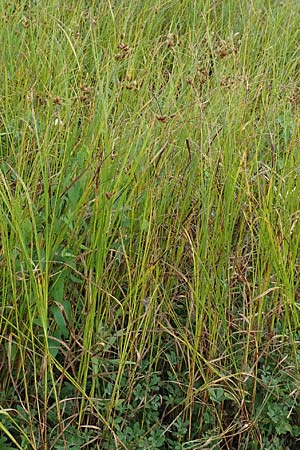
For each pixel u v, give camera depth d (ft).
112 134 9.16
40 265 7.77
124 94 11.20
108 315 8.73
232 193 9.14
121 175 8.59
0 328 8.13
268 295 9.54
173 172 10.00
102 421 8.42
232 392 8.96
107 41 13.76
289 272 9.24
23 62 12.15
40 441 8.24
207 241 8.99
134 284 8.89
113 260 8.69
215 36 14.87
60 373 8.79
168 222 9.48
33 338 8.02
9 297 8.38
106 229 8.36
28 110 10.25
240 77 11.33
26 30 12.82
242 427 8.77
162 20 15.42
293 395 9.06
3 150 10.50
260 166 10.94
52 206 8.66
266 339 9.29
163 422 9.01
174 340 9.16
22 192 9.27
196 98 10.18
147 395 8.84
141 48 13.26
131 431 8.56
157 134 10.05
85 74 12.76
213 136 9.95
